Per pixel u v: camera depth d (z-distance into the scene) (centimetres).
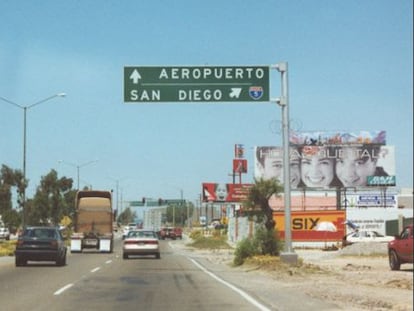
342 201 8150
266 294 2052
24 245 3362
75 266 3438
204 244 7125
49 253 3369
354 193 8112
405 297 1962
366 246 4666
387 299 1912
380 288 2258
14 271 3034
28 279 2575
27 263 3647
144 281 2506
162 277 2712
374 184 7638
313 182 7675
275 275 2836
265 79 3173
